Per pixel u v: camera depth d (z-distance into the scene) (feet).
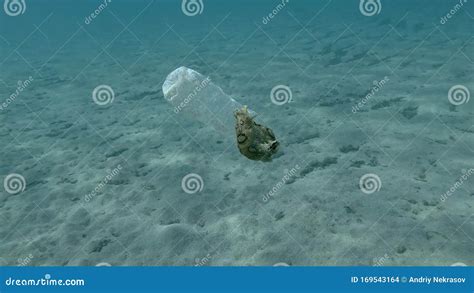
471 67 34.09
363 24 60.29
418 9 62.85
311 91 32.32
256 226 17.04
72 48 68.44
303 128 25.58
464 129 23.43
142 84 40.40
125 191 20.71
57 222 18.81
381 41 47.67
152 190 20.45
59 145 27.50
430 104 27.02
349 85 32.83
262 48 51.31
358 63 39.40
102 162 24.16
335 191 18.71
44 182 22.59
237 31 69.10
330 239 15.88
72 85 43.06
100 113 33.22
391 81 32.65
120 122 30.58
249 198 19.01
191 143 25.05
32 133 30.30
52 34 90.99
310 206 17.81
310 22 70.08
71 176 22.91
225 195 19.44
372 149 22.18
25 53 67.51
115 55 57.47
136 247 16.63
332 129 25.02
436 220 16.30
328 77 35.63
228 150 23.72
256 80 36.76
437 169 19.79
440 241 15.26
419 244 15.23
